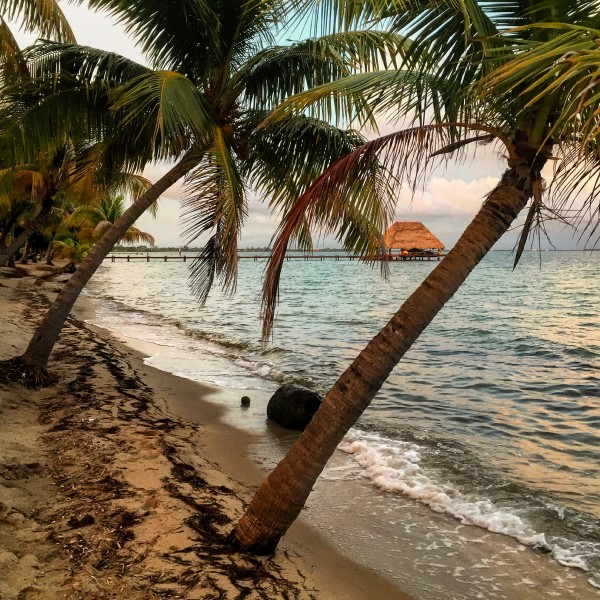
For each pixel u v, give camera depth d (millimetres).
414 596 3242
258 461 5504
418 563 3666
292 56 7355
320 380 9914
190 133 7258
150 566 2953
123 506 3643
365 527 4199
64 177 9023
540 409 8305
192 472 4613
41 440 4922
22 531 3154
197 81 7789
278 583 3014
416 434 6824
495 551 3879
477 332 17438
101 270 66750
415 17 2775
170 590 2750
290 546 3652
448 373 11141
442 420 7605
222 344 13805
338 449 6168
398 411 8094
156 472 4367
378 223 4891
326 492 4902
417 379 10523
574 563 3725
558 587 3424
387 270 5566
